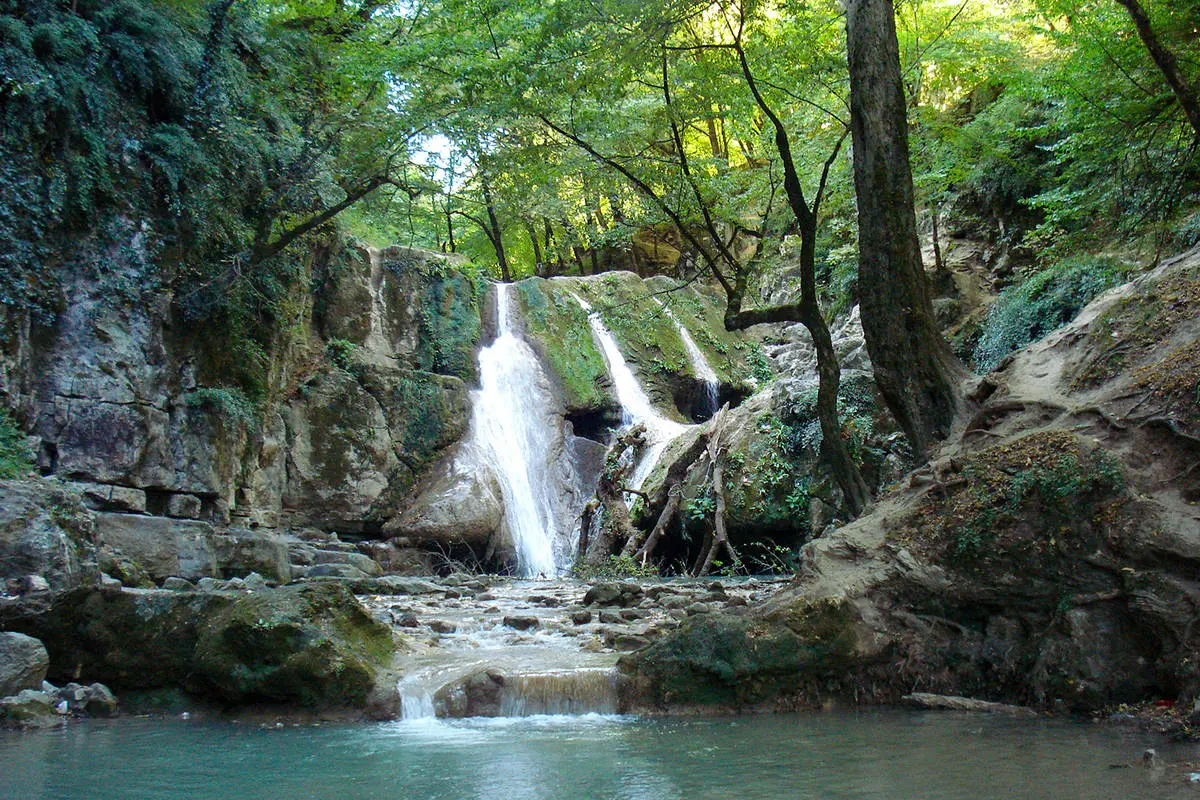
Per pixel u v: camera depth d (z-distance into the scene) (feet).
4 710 21.77
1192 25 42.42
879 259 30.48
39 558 26.04
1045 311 53.67
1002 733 18.95
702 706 22.90
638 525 64.18
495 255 108.58
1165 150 46.47
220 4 49.52
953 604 23.62
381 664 24.64
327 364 64.49
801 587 24.63
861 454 57.26
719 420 64.95
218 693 23.66
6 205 39.58
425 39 50.37
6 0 40.98
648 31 35.68
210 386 50.75
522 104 38.70
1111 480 21.67
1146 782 14.32
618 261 108.78
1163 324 25.04
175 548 38.91
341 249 68.13
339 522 61.57
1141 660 20.40
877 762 16.53
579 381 75.46
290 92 57.36
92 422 43.09
